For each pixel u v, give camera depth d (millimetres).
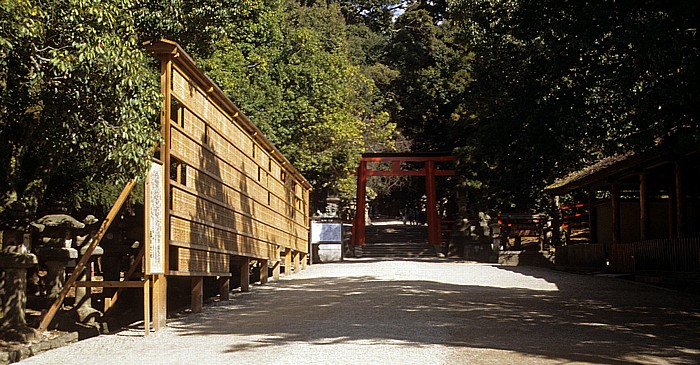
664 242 18125
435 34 40656
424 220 55281
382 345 8109
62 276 11516
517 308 12406
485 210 36469
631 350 8031
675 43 10836
